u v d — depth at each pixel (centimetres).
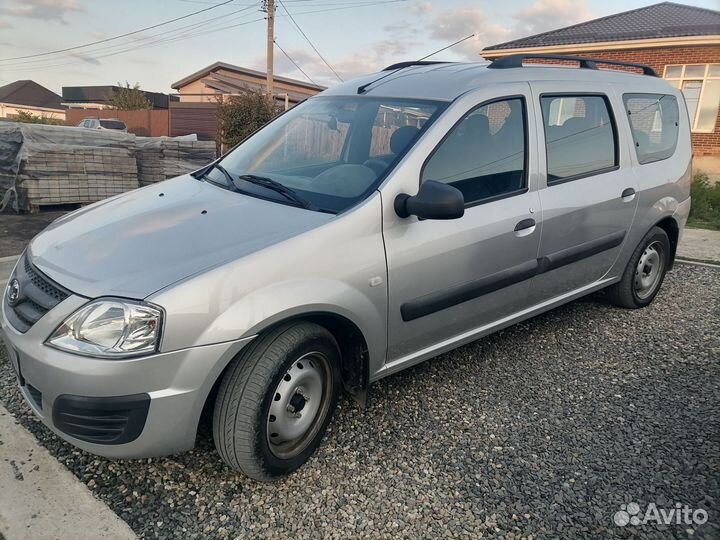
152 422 220
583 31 1764
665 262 488
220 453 245
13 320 244
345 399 329
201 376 223
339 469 268
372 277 269
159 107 4556
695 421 314
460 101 313
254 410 235
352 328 271
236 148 381
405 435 296
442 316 311
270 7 2014
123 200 320
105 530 225
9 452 269
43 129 898
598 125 401
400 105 326
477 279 320
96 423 217
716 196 1083
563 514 241
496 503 247
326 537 227
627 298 468
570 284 398
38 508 234
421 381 353
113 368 211
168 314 214
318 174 312
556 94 371
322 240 254
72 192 929
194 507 241
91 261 240
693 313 483
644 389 349
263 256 238
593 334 432
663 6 1853
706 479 265
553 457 280
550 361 385
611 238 414
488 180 324
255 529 230
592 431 303
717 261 669
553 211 355
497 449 286
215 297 223
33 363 224
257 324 231
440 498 250
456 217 266
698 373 371
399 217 280
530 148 346
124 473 261
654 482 262
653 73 488
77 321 218
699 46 1468
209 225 263
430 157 294
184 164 1136
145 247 246
